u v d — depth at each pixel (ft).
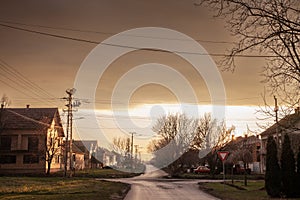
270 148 79.05
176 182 143.13
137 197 80.33
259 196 78.13
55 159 215.72
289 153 77.36
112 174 204.64
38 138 198.29
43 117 198.29
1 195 74.43
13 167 203.00
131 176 194.08
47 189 91.30
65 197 70.54
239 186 109.19
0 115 189.78
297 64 44.75
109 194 80.64
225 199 74.79
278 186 76.38
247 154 140.26
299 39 42.57
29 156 203.41
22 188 92.12
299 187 75.87
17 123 206.90
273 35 42.19
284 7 41.01
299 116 51.60
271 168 77.71
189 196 82.89
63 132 221.46
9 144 205.16
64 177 159.33
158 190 102.01
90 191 86.94
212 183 130.82
